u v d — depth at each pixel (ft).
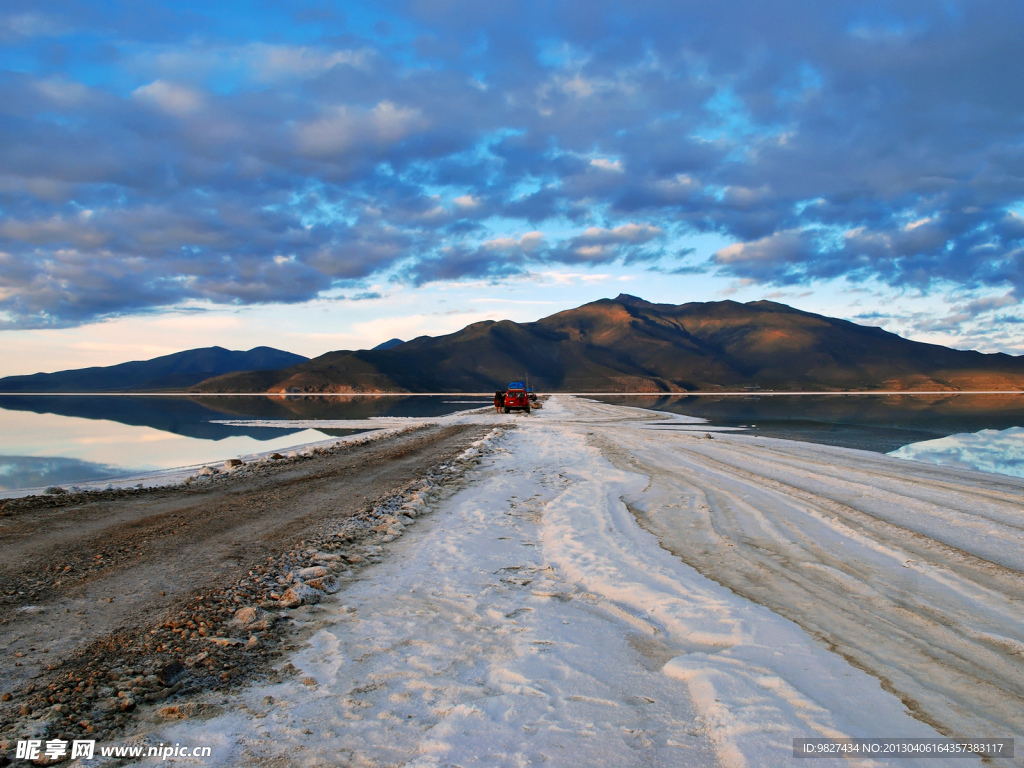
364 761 10.70
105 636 16.15
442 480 45.65
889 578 22.00
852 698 12.82
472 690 13.43
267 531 28.63
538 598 20.12
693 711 12.59
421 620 17.90
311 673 14.29
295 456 62.39
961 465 57.21
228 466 54.34
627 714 12.41
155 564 22.98
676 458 59.16
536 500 38.60
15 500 37.60
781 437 86.43
